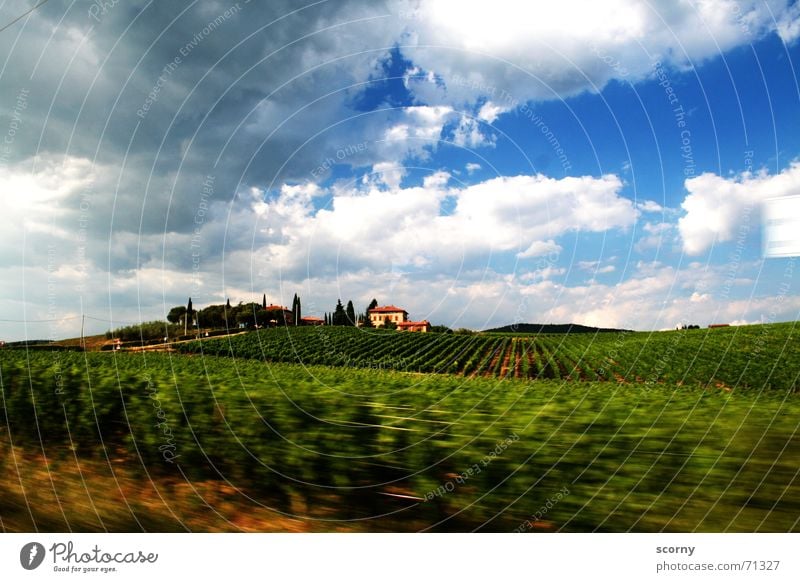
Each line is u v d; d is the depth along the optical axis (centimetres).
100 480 841
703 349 4416
